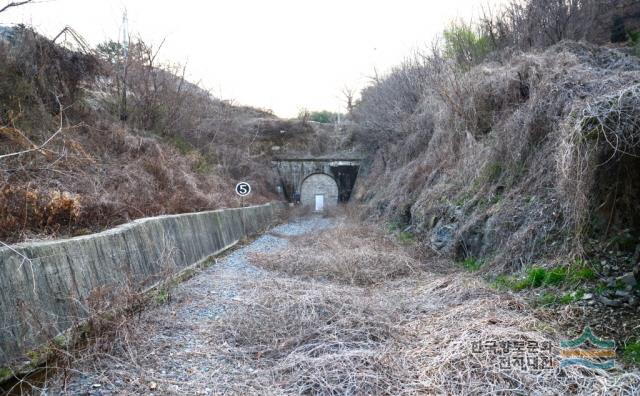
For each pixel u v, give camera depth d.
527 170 7.87
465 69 13.23
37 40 10.54
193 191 12.58
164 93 16.72
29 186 6.39
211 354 4.67
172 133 17.14
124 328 4.84
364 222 16.78
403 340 4.74
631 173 5.23
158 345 4.87
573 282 5.31
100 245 5.78
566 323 4.67
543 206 6.75
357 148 33.12
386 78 22.02
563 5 10.39
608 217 5.54
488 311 5.25
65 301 4.70
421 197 12.29
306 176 33.06
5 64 9.46
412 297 6.56
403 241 11.20
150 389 3.86
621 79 6.62
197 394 3.78
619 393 3.28
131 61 15.11
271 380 3.99
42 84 10.39
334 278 8.22
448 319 5.27
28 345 4.03
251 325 5.32
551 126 7.48
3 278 3.93
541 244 6.36
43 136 8.91
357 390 3.64
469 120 11.33
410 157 17.09
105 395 3.73
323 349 4.50
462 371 3.85
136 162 11.25
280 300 6.01
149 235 7.54
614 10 10.57
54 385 3.84
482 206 8.62
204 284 7.91
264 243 14.41
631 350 3.85
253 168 25.64
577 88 7.20
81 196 7.52
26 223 5.79
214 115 22.36
